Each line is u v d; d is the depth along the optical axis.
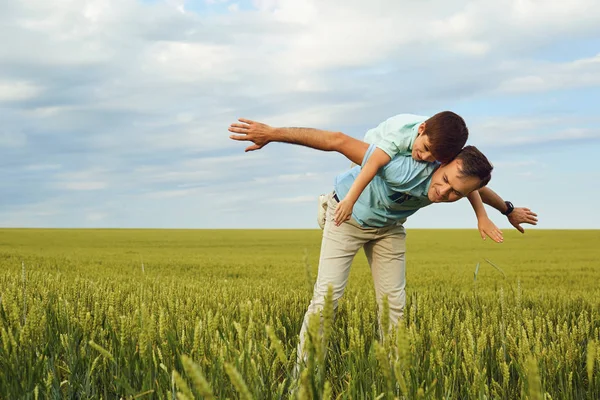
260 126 4.49
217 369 2.63
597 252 29.81
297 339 4.61
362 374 2.82
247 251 30.86
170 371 2.86
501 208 5.44
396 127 4.43
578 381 3.37
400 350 2.08
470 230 67.88
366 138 4.70
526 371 2.94
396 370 2.06
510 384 3.46
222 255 26.14
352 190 4.32
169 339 2.90
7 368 2.84
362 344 2.93
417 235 52.53
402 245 5.10
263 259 23.12
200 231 63.94
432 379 2.94
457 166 4.25
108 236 47.84
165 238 46.16
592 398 3.24
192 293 7.44
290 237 49.62
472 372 3.15
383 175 4.48
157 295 6.91
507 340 3.51
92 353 3.48
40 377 2.97
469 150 4.34
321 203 5.20
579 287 12.55
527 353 3.09
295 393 2.57
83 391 3.10
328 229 5.01
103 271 14.76
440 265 20.44
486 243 39.31
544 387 2.97
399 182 4.45
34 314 3.21
